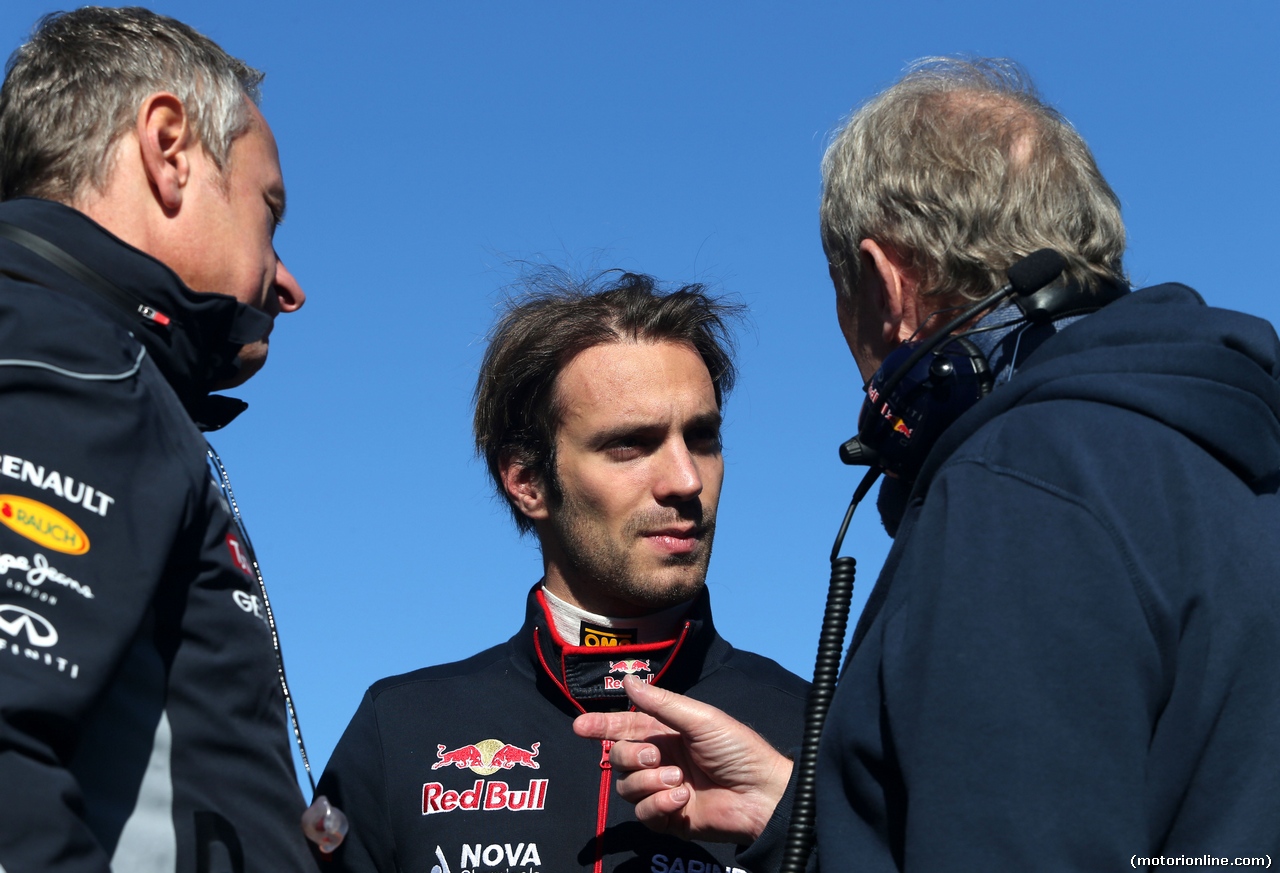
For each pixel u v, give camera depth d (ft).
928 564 4.39
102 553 4.39
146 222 5.68
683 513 7.66
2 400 4.44
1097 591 4.02
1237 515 4.30
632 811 7.25
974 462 4.47
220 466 6.02
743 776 6.20
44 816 3.95
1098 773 3.83
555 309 8.15
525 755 7.54
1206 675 4.09
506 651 8.34
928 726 4.04
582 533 7.75
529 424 8.16
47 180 5.64
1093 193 5.37
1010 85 5.81
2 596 4.11
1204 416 4.42
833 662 5.70
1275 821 4.00
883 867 4.35
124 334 5.06
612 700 7.75
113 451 4.58
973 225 5.26
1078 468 4.24
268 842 5.04
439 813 7.38
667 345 7.89
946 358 5.15
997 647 4.01
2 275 5.06
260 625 5.34
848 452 5.63
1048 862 3.74
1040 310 5.06
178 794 4.81
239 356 6.48
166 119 5.75
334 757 7.86
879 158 5.57
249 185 6.06
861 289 5.77
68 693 4.12
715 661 8.08
